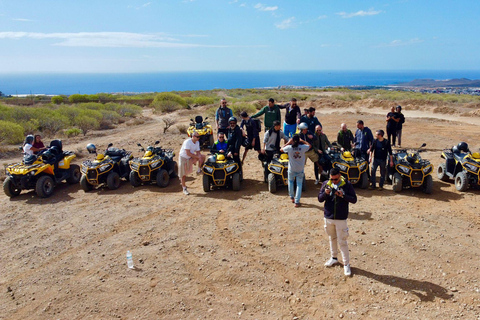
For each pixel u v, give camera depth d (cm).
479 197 812
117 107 3453
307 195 855
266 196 859
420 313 417
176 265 548
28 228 730
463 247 570
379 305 436
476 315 409
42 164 940
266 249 590
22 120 2150
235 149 920
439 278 486
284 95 4884
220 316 429
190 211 784
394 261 534
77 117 2198
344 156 884
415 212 727
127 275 526
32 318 440
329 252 571
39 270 555
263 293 471
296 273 514
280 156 889
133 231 688
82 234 685
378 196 838
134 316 434
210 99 4238
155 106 3641
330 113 2903
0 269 563
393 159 886
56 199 920
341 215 488
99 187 1019
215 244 615
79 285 506
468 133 1705
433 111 2825
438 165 1035
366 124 2081
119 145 1648
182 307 447
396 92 5003
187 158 893
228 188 945
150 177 967
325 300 451
